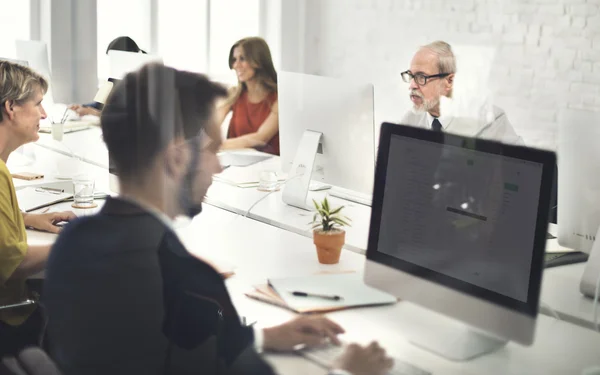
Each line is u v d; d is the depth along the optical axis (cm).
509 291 137
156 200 179
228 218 235
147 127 190
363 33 407
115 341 160
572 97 345
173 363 159
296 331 155
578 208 184
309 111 241
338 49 412
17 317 204
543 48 351
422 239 152
